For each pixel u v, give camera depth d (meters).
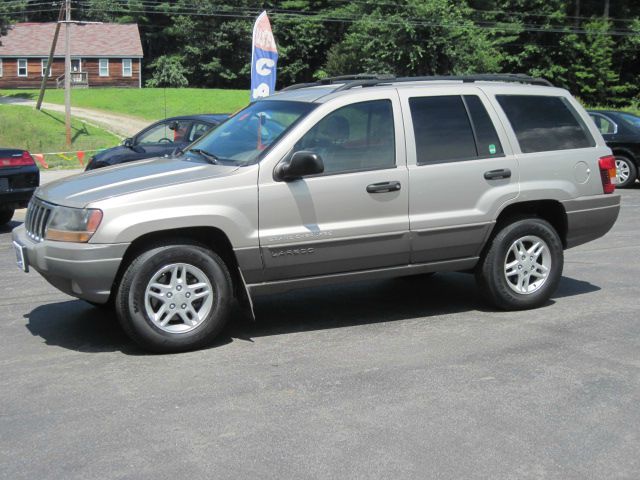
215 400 4.98
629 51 68.44
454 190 6.68
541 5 65.56
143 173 6.29
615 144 17.53
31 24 76.19
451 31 56.47
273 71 15.61
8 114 46.50
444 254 6.77
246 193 6.03
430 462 4.09
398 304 7.45
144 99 61.41
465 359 5.75
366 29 58.03
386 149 6.50
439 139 6.71
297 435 4.43
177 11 79.50
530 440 4.36
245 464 4.08
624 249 10.25
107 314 7.16
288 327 6.69
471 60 57.28
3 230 12.60
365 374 5.44
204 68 77.50
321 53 77.62
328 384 5.25
